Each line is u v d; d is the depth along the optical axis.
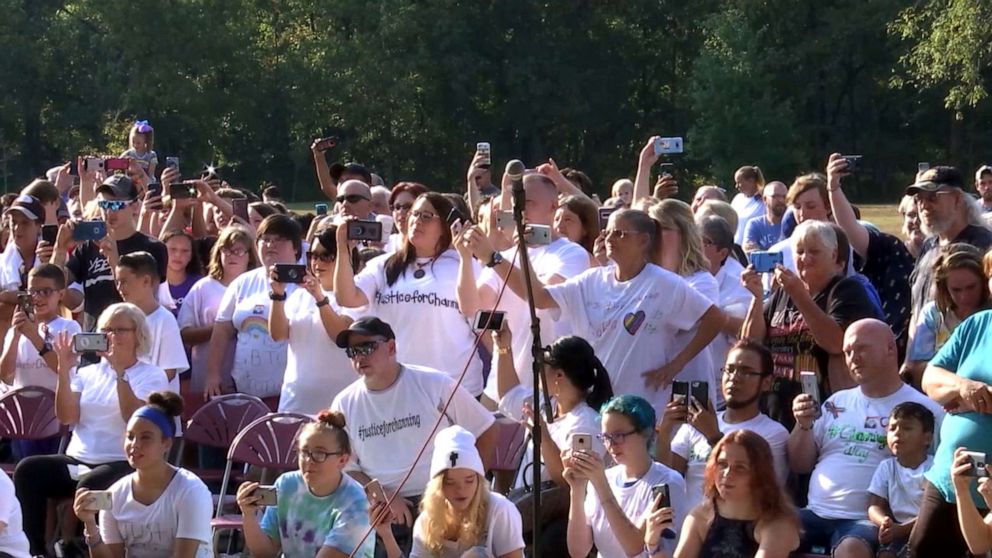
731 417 5.89
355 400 5.94
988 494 4.53
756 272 6.17
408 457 5.87
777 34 43.59
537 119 45.38
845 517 5.59
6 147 46.12
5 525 5.40
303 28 47.38
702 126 41.97
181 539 5.62
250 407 6.79
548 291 6.21
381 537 5.34
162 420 5.66
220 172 45.91
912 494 5.43
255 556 5.48
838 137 44.56
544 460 5.84
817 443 5.80
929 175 6.27
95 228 8.10
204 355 7.80
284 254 7.39
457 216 6.27
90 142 46.28
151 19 43.44
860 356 5.68
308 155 44.91
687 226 6.70
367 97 43.91
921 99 42.12
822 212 7.81
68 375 6.68
